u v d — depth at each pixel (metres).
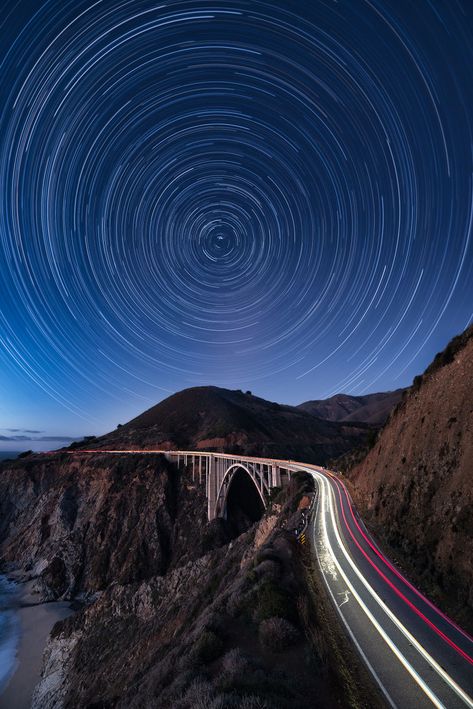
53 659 48.91
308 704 8.86
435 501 20.72
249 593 16.14
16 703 43.31
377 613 14.84
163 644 29.48
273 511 50.78
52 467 127.94
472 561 15.41
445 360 28.42
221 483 93.31
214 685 9.47
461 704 9.49
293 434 165.62
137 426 168.62
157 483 106.00
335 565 20.75
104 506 102.50
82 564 88.56
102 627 49.28
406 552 21.12
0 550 107.31
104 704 25.58
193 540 90.62
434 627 13.70
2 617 70.25
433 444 23.91
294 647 11.73
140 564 85.69
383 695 9.83
